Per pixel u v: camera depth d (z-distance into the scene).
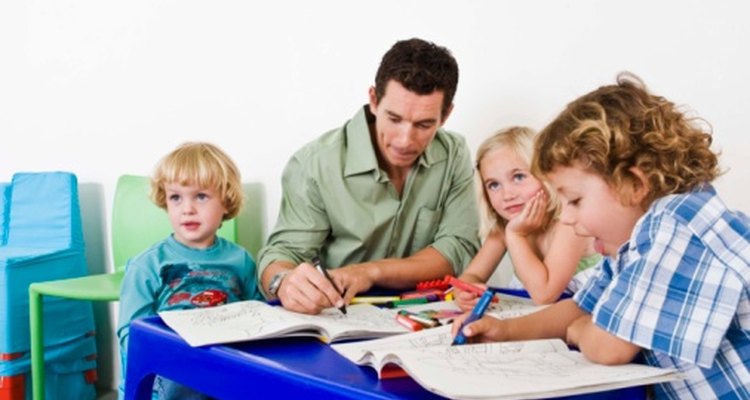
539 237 1.11
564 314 0.75
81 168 2.22
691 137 0.69
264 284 1.20
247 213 1.78
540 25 1.31
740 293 0.58
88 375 2.06
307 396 0.58
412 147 1.17
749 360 0.62
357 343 0.69
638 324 0.59
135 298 1.33
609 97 0.70
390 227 1.33
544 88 1.32
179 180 1.37
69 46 2.20
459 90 1.44
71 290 1.63
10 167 2.43
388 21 1.51
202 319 0.77
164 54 1.95
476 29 1.40
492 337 0.70
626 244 0.68
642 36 1.20
